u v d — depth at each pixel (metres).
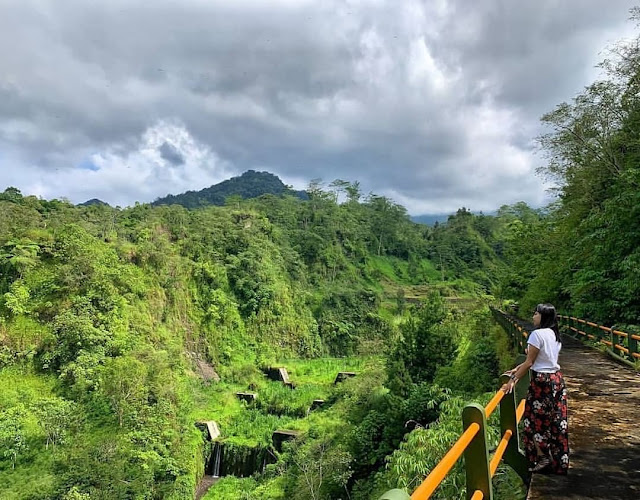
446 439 6.77
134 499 23.75
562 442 4.55
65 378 32.38
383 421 21.27
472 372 19.28
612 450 5.48
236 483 30.17
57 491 22.19
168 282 47.00
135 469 25.48
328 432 28.83
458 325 30.48
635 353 10.97
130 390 30.58
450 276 84.38
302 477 23.38
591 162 19.98
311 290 65.44
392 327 59.78
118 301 39.50
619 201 15.44
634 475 4.69
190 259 52.31
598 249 16.42
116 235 47.09
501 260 89.06
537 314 4.73
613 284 16.16
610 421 6.75
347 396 34.28
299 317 58.59
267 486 25.86
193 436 33.16
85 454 24.11
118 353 35.34
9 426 26.72
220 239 57.62
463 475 6.25
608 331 13.57
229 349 48.78
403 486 6.50
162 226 53.97
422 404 18.39
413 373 22.25
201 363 46.16
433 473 2.04
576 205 21.00
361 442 21.03
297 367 50.50
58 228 41.09
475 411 3.07
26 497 22.36
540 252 28.92
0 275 36.38
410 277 82.94
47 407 28.31
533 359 4.48
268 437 34.16
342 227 81.81
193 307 49.03
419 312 24.86
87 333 34.16
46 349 33.78
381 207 98.75
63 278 36.91
